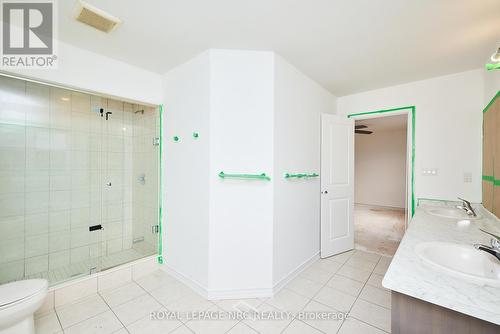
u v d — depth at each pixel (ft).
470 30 5.54
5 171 7.13
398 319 3.10
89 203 8.93
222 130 6.47
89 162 8.92
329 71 8.05
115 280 7.25
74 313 5.94
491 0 4.46
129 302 6.41
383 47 6.41
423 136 8.85
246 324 5.52
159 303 6.37
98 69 6.88
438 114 8.54
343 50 6.58
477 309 2.46
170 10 4.90
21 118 7.36
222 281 6.56
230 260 6.57
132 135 10.12
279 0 4.56
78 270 8.04
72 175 8.49
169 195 8.13
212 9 4.86
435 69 7.86
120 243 9.80
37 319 5.70
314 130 9.00
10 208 7.25
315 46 6.36
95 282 6.85
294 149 7.74
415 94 8.98
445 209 7.79
